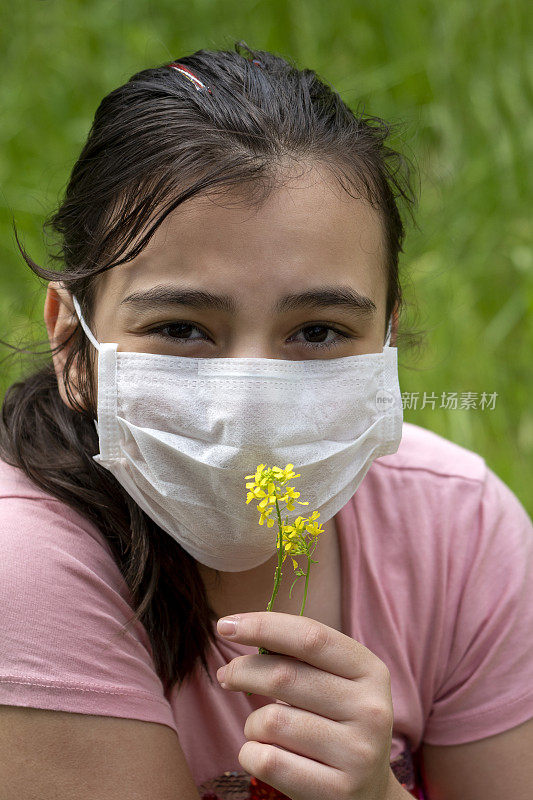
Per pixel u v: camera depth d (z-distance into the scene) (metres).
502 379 3.02
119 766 1.31
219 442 1.29
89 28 3.72
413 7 3.64
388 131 1.52
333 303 1.29
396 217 1.49
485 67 3.54
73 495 1.44
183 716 1.48
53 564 1.34
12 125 3.51
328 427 1.34
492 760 1.60
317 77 1.51
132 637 1.39
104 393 1.33
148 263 1.27
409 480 1.67
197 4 3.65
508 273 3.23
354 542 1.58
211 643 1.49
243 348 1.29
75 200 1.44
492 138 3.40
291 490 1.15
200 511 1.32
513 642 1.61
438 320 3.01
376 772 1.19
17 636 1.28
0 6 3.80
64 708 1.28
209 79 1.39
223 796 1.50
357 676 1.20
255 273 1.25
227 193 1.24
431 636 1.61
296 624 1.19
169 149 1.30
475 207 3.31
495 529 1.66
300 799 1.19
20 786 1.27
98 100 3.52
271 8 3.68
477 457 1.78
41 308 2.46
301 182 1.26
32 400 1.57
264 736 1.20
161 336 1.31
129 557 1.46
